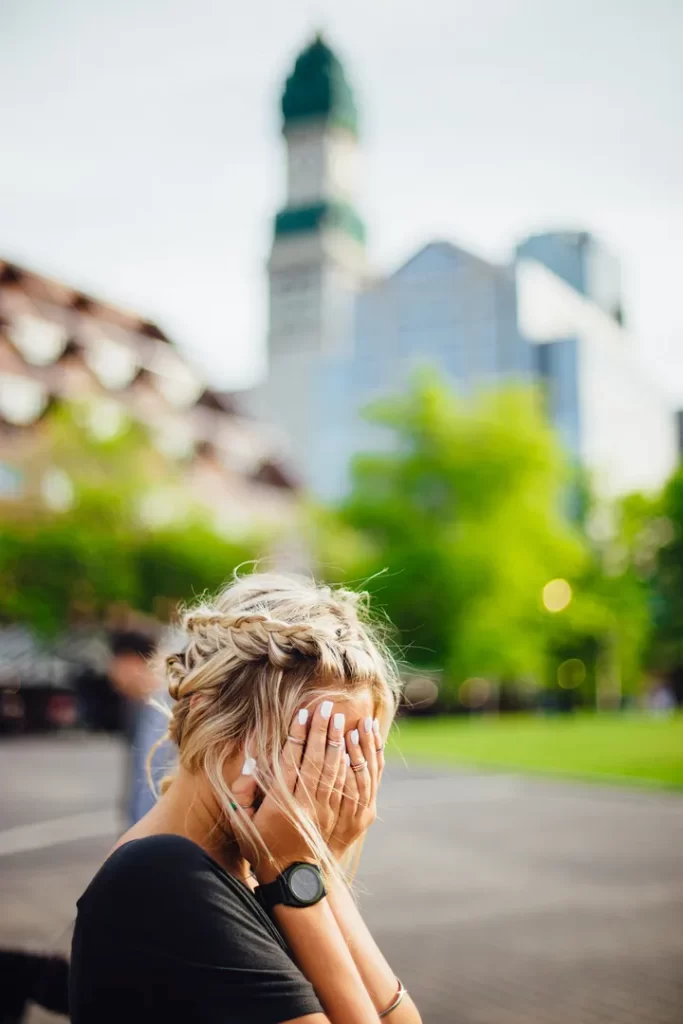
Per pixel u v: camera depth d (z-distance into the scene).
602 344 71.31
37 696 24.84
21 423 38.66
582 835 10.88
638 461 75.38
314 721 1.32
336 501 41.47
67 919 6.55
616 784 15.97
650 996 5.20
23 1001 2.61
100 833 10.18
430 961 5.84
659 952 6.09
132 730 3.91
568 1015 4.89
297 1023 1.12
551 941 6.34
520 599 38.88
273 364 87.19
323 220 91.25
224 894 1.16
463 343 70.50
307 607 1.43
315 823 1.31
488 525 39.22
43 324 41.19
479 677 40.34
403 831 11.09
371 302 73.88
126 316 46.59
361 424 72.06
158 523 31.48
